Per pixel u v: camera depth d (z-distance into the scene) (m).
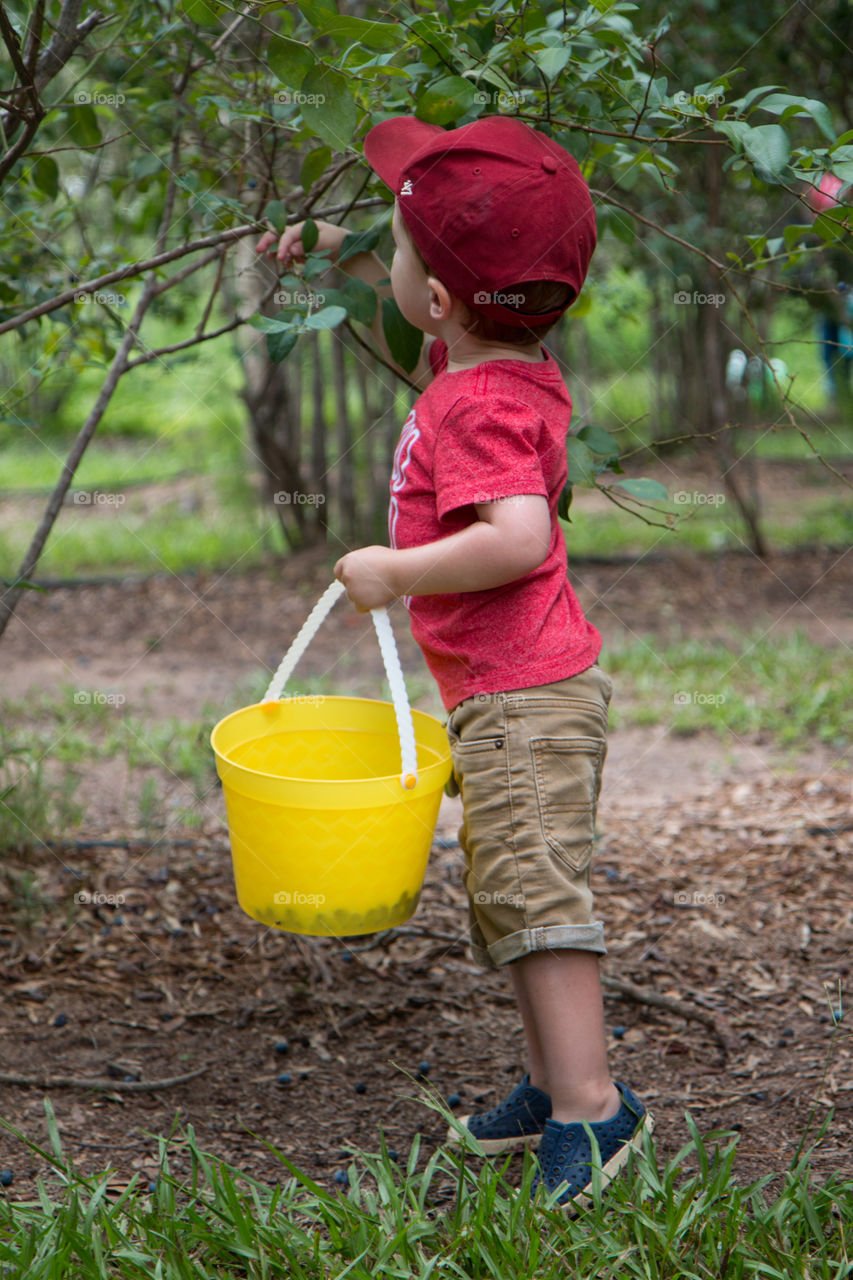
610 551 6.59
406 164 1.71
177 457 9.12
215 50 2.49
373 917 1.72
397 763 1.96
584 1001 1.65
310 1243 1.48
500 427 1.61
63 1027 2.22
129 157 3.60
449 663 1.73
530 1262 1.41
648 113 1.83
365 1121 1.95
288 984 2.42
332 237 2.06
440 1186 1.74
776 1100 1.97
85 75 2.17
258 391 6.34
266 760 1.91
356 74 1.82
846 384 10.02
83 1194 1.65
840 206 1.74
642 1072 2.10
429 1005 2.36
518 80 1.97
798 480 8.22
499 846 1.66
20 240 2.83
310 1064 2.13
